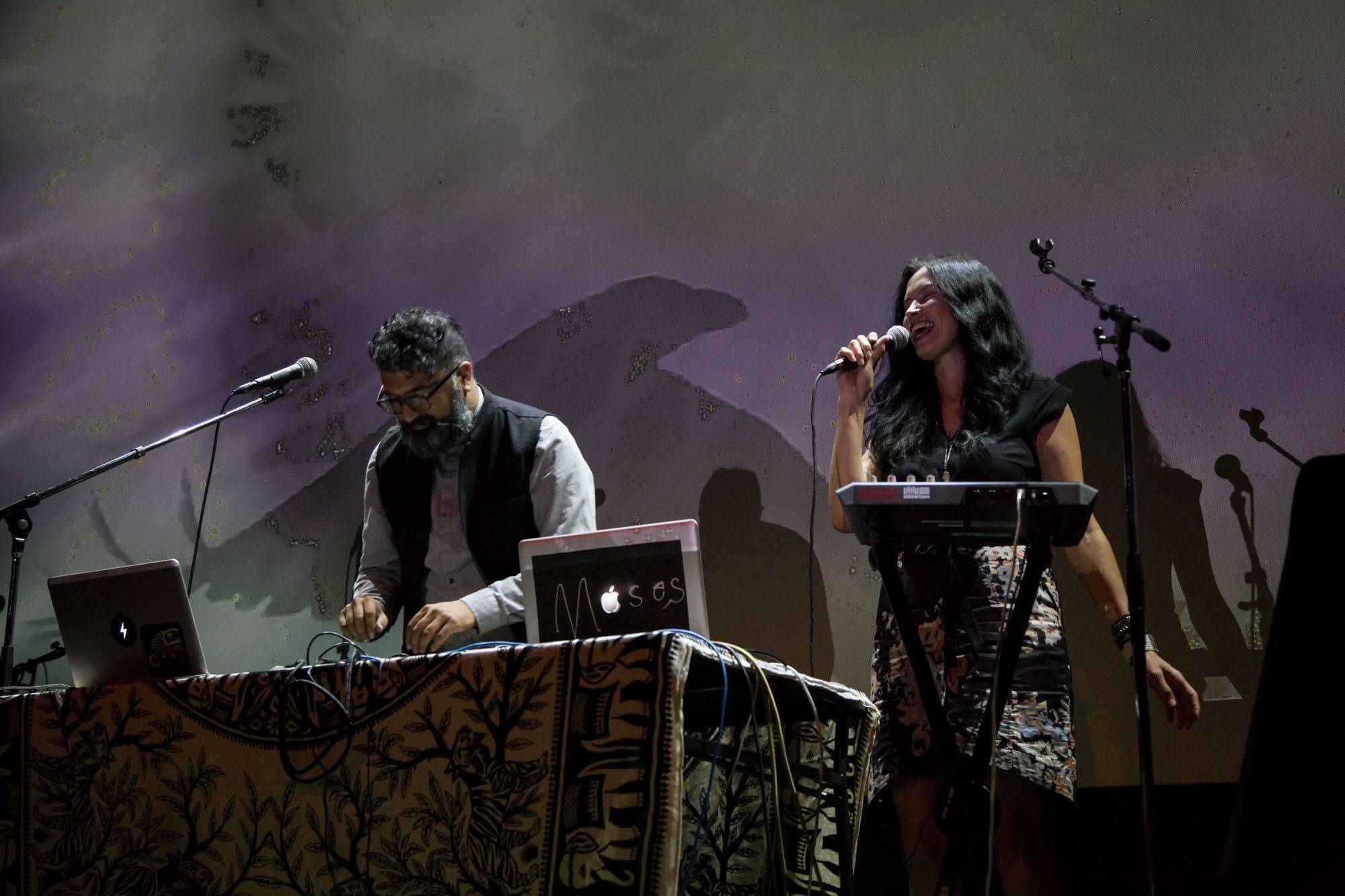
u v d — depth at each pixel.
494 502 2.80
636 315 3.41
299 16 3.93
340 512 3.58
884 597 2.34
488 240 3.61
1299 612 0.88
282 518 3.63
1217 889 0.90
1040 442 2.39
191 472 3.76
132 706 1.71
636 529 1.75
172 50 4.06
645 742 1.35
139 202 4.00
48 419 3.94
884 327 3.15
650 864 1.31
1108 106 3.02
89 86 4.11
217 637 3.60
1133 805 2.73
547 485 2.80
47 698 1.78
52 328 4.00
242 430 3.73
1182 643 2.76
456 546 2.83
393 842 1.47
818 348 3.21
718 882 1.81
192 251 3.92
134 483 3.81
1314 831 0.85
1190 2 2.96
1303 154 2.81
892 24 3.27
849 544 3.08
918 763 2.13
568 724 1.40
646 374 3.37
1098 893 2.72
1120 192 2.98
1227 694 2.70
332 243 3.77
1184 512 2.81
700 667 1.50
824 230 3.26
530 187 3.60
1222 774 2.67
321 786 1.54
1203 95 2.93
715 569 3.20
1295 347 2.77
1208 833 2.66
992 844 1.86
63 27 4.16
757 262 3.31
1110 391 2.92
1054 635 2.14
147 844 1.64
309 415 3.68
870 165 3.24
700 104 3.45
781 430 3.20
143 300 3.94
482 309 3.57
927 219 3.15
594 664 1.41
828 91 3.31
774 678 1.64
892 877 2.24
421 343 2.77
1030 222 3.05
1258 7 2.89
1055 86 3.08
